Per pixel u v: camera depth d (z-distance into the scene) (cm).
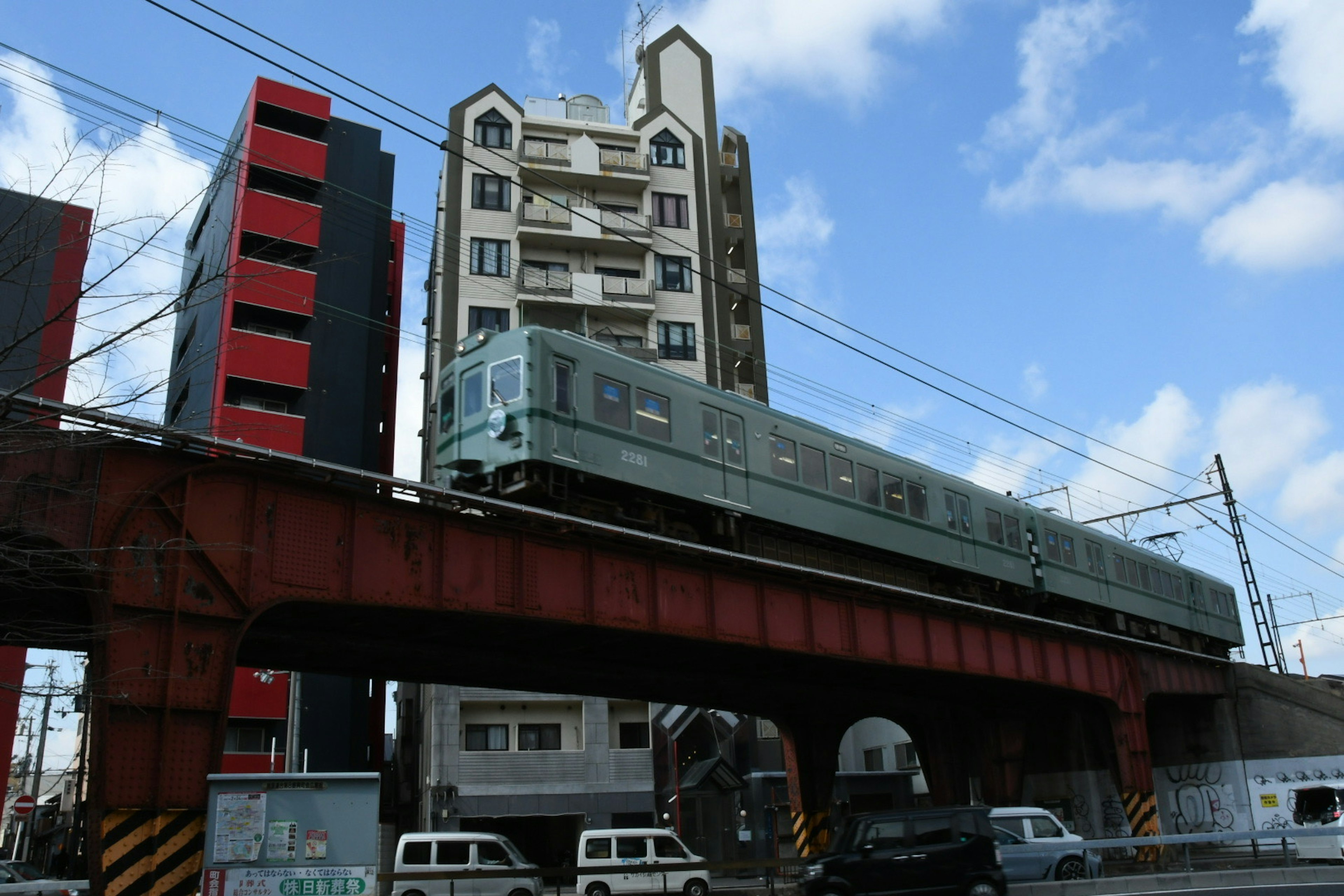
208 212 4956
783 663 2603
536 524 1938
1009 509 3372
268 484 1589
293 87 4875
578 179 5253
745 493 2397
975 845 1641
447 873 2016
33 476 1359
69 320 1227
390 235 5106
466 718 4097
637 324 5131
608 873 2117
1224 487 4853
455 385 2181
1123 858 3659
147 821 1324
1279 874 1964
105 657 1349
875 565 2819
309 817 1301
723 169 5941
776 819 4294
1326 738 3975
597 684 2614
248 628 1603
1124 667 3588
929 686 3209
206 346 4494
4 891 1814
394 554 1720
